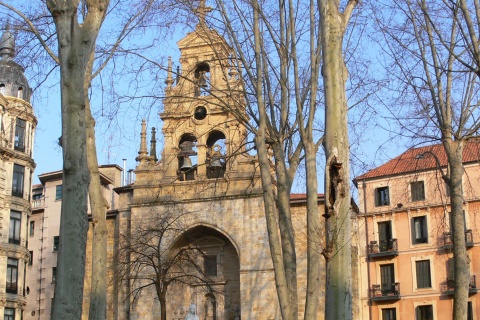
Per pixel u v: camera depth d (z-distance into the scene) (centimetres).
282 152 2172
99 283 2108
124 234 5266
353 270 5722
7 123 5572
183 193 5178
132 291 4662
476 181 5753
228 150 5041
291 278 2058
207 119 5238
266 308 4844
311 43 1977
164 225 5062
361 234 6119
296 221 5106
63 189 1452
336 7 1708
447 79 2478
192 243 5294
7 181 5575
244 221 5053
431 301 5709
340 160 1605
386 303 5878
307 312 1839
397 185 6025
